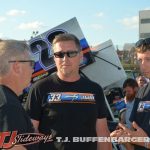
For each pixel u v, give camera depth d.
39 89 3.16
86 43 5.73
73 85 3.14
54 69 5.53
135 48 2.90
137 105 3.01
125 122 5.10
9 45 2.31
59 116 3.07
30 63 2.41
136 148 2.97
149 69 2.80
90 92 3.16
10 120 2.05
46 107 3.12
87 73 5.98
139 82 6.84
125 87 5.85
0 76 2.28
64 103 3.10
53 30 5.68
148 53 2.77
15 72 2.31
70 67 3.09
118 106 7.09
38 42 5.62
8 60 2.28
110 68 6.14
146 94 2.94
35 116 3.13
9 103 2.10
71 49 3.07
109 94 7.22
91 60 5.80
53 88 3.13
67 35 3.13
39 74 5.54
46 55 5.57
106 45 6.24
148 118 2.86
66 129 3.06
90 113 3.12
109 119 5.84
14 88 2.32
